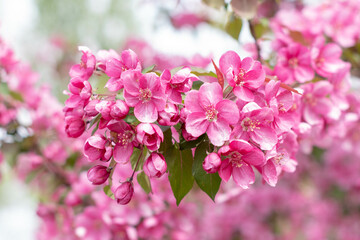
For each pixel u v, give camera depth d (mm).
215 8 827
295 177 1540
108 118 590
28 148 1056
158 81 593
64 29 3445
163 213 938
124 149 601
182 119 600
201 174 622
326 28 912
